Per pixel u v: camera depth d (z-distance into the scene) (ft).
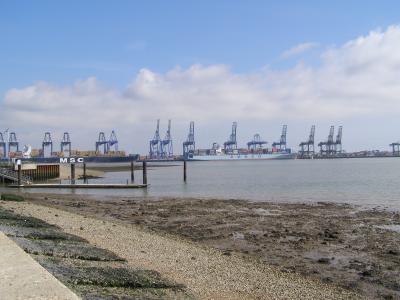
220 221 95.35
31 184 204.95
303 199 144.56
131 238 69.51
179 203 131.95
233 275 48.55
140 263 51.42
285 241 72.90
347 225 88.99
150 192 179.52
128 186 197.36
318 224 90.53
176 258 55.77
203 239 74.69
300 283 47.52
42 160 497.46
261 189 188.96
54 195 165.37
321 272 53.62
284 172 348.59
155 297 36.32
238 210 114.62
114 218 101.30
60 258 47.37
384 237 75.56
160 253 58.39
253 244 70.69
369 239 73.97
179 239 73.77
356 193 165.27
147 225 90.17
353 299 43.09
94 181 253.03
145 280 40.75
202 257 57.57
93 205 128.26
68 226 78.89
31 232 64.28
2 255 37.32
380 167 445.78
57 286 28.48
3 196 133.39
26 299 26.02
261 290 43.47
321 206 122.52
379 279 50.62
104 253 53.21
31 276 30.68
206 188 198.59
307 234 78.79
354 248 67.10
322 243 70.95
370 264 57.57
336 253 64.03
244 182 236.43
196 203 131.64
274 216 102.99
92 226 80.64
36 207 113.19
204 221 95.71
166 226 88.84
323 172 339.36
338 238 74.69
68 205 128.06
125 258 53.21
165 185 221.05
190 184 228.22
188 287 42.06
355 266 56.59
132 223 92.99
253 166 535.19
